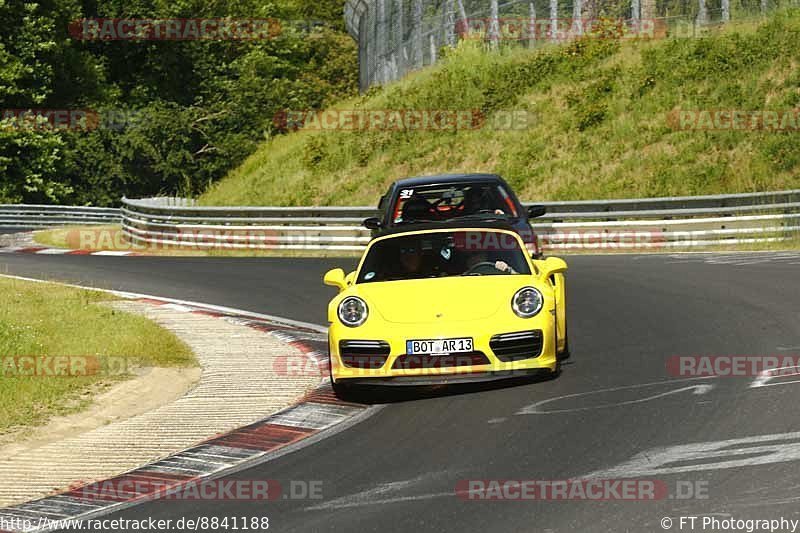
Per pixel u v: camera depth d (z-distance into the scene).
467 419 23.45
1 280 56.56
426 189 39.81
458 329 25.33
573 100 92.38
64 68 149.38
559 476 18.44
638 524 15.62
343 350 26.14
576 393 25.02
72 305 45.66
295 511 17.77
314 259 63.81
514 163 86.94
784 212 60.78
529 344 25.56
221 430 25.16
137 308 45.94
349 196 93.38
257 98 152.12
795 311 34.00
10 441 24.67
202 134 147.38
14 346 34.78
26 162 138.62
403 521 16.61
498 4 109.94
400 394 27.16
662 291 41.41
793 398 22.61
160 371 32.19
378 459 20.86
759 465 17.98
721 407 22.41
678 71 89.88
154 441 24.34
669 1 102.00
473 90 101.12
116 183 144.25
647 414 22.34
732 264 48.28
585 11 108.12
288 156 106.88
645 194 77.12
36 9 146.00
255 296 49.31
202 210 77.56
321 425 24.77
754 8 96.12
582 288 44.25
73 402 28.42
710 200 61.09
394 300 26.72
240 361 33.62
